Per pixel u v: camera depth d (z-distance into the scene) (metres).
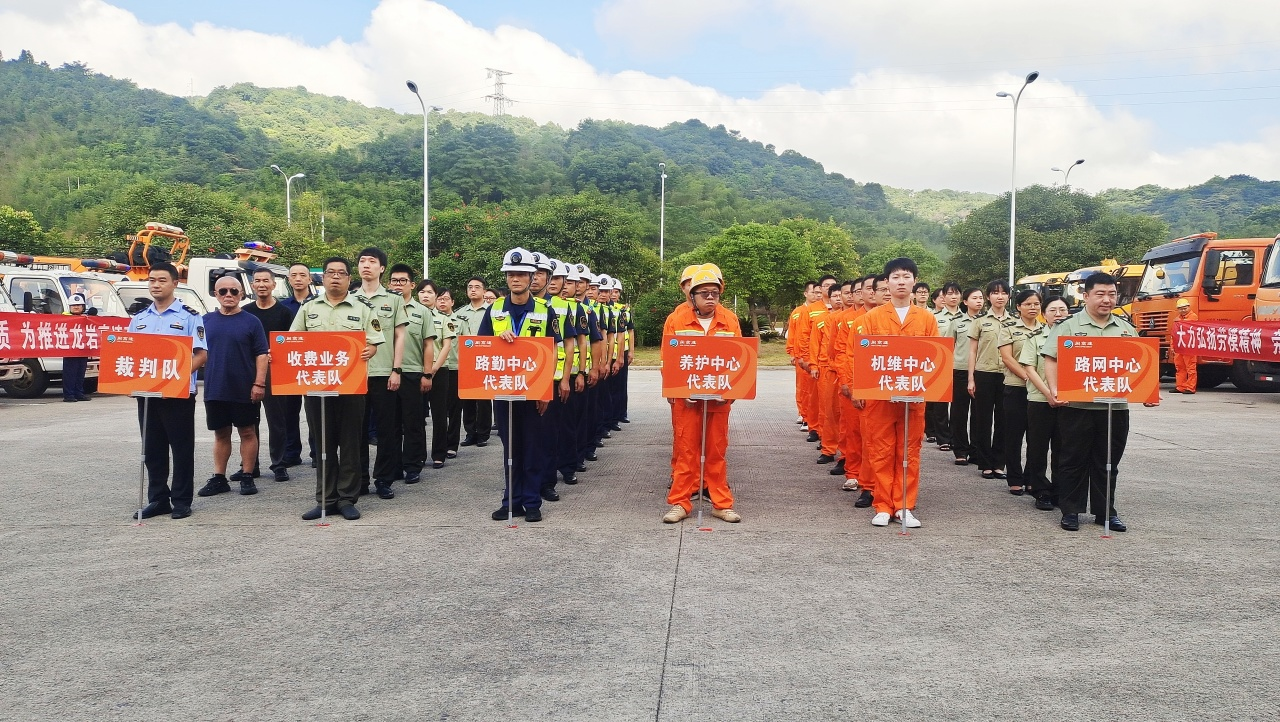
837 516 5.96
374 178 65.62
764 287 32.53
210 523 5.81
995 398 7.45
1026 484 6.82
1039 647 3.58
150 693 3.20
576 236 30.00
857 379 5.58
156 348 5.83
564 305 6.32
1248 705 3.05
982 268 38.50
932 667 3.39
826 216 83.19
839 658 3.48
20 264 16.17
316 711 3.05
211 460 8.52
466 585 4.43
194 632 3.80
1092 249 35.34
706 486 5.99
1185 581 4.45
